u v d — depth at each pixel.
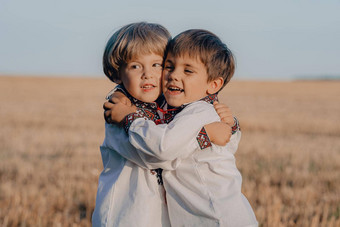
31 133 14.08
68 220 5.23
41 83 61.50
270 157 9.74
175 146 1.93
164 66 2.19
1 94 38.53
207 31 2.23
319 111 26.00
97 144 11.95
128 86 2.19
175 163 2.04
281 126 17.45
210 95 2.25
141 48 2.10
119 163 2.24
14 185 6.86
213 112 2.12
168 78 2.16
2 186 6.61
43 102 30.11
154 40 2.12
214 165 2.04
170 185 2.09
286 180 7.46
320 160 9.50
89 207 5.71
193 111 2.06
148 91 2.17
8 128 15.55
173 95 2.16
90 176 7.56
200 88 2.16
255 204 5.87
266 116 21.02
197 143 2.04
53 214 5.52
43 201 5.86
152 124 2.00
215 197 2.01
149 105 2.22
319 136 15.13
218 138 2.05
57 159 9.27
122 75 2.22
